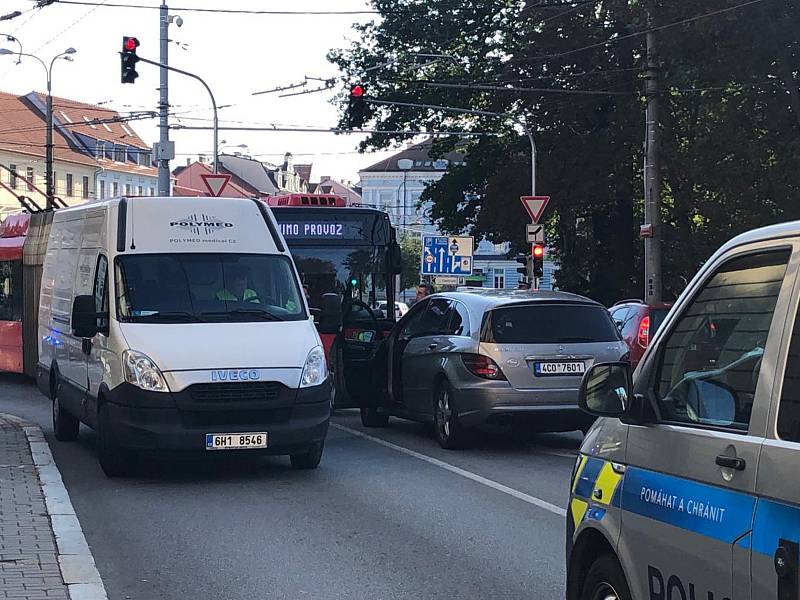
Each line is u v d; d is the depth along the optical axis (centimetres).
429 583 704
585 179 3859
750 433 349
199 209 1226
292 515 929
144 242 1188
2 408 1888
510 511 938
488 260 10006
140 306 1134
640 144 3644
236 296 1161
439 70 4294
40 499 952
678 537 383
